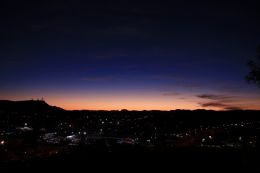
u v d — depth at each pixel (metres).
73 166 15.97
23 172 14.73
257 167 14.09
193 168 14.95
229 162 15.80
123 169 15.17
